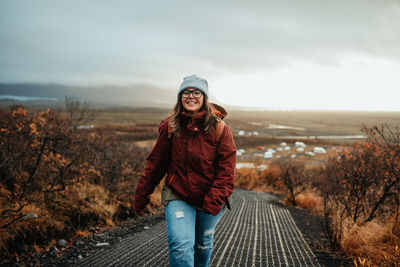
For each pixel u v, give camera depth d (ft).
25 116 15.16
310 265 8.97
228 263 8.97
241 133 406.62
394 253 8.82
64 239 11.46
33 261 9.39
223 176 5.78
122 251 10.52
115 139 21.53
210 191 5.70
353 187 12.16
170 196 5.93
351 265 9.02
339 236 10.89
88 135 18.26
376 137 11.68
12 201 11.24
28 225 10.54
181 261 5.24
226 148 5.87
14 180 12.64
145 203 6.59
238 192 37.06
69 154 15.55
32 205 11.75
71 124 16.52
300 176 27.45
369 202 12.09
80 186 15.21
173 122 5.94
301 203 25.70
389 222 11.27
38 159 12.19
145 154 22.45
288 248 10.99
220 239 11.96
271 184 45.75
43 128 13.75
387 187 11.39
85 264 9.14
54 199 13.11
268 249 10.72
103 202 15.44
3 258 9.09
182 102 6.03
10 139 12.71
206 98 6.04
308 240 12.53
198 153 5.77
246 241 11.82
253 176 47.78
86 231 12.72
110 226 14.24
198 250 6.32
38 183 13.21
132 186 19.39
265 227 15.02
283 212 20.98
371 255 9.46
